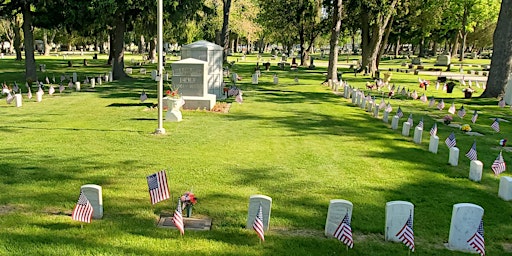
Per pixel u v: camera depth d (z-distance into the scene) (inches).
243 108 810.2
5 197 336.2
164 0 1224.2
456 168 458.3
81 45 4222.4
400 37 2960.1
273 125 657.6
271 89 1149.1
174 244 267.0
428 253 267.9
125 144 512.7
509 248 283.9
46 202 329.1
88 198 301.6
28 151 470.6
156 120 666.8
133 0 1181.1
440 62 2423.7
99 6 1116.5
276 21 2225.6
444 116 798.5
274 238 279.6
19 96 776.3
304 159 471.5
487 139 620.7
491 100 1022.4
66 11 1186.6
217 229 290.8
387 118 714.8
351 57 3754.9
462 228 275.1
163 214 314.0
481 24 3115.2
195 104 771.4
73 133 565.9
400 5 1652.3
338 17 1298.0
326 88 1206.9
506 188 365.7
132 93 989.2
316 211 327.0
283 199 349.7
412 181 408.8
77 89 1035.3
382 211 331.3
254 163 449.1
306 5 2112.5
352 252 265.3
